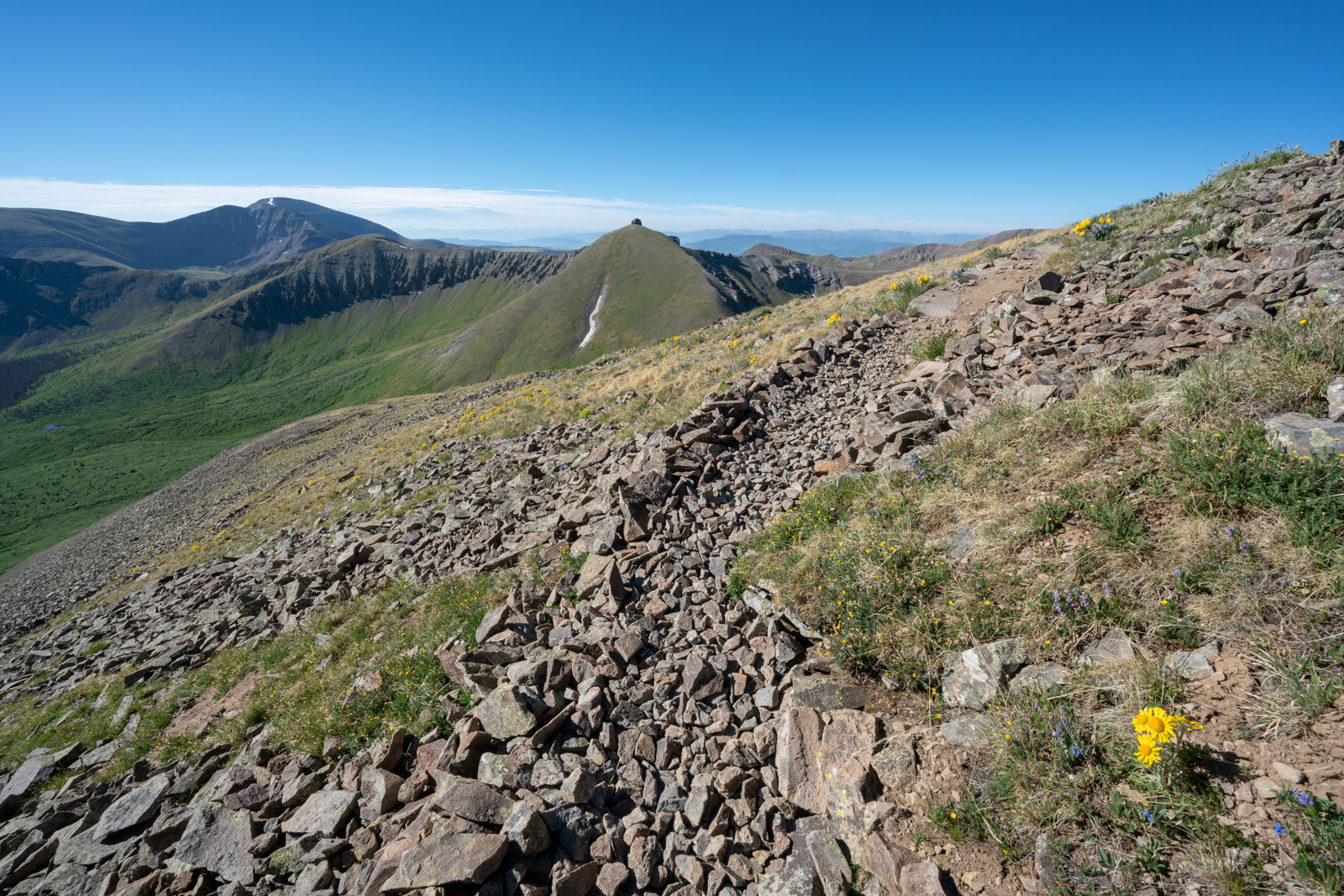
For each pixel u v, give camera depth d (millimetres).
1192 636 4250
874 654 5555
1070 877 3434
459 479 18750
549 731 5641
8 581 86625
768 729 5363
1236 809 3279
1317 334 5836
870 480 8141
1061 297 12289
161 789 7773
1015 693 4523
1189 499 4941
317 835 5684
